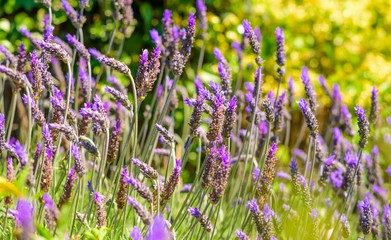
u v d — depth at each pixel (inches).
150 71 122.6
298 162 261.3
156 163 205.0
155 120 179.6
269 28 324.5
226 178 115.3
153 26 295.0
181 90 216.2
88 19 286.0
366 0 351.9
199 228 149.4
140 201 163.5
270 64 317.1
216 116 121.5
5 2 269.4
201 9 200.2
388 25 358.0
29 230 83.2
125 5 179.9
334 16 341.1
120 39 286.2
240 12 315.3
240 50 200.7
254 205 124.5
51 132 121.0
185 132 209.2
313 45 341.1
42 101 191.8
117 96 123.2
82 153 138.1
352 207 181.6
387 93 319.3
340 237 152.8
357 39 343.9
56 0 275.6
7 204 116.7
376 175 190.9
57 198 156.3
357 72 339.6
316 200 167.5
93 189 128.8
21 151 107.9
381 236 176.4
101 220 116.8
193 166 283.3
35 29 277.7
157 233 75.9
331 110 229.8
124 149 128.0
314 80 327.6
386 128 257.6
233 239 159.2
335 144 192.9
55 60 198.5
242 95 200.1
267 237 124.6
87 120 134.6
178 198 179.0
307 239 142.8
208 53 303.6
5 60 170.9
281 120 160.2
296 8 337.4
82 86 167.6
